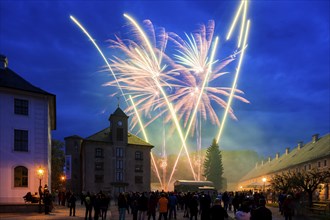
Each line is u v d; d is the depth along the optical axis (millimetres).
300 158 72062
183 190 61594
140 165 74562
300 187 34438
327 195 47969
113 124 73438
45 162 35875
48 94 36781
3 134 33562
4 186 32875
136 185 73188
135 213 21641
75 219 25156
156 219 25484
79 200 69062
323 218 25234
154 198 22172
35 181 34750
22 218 25422
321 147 65188
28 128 35219
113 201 62594
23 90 34969
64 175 76125
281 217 26719
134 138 77250
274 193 46250
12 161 33719
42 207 30844
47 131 36688
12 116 34375
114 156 72188
